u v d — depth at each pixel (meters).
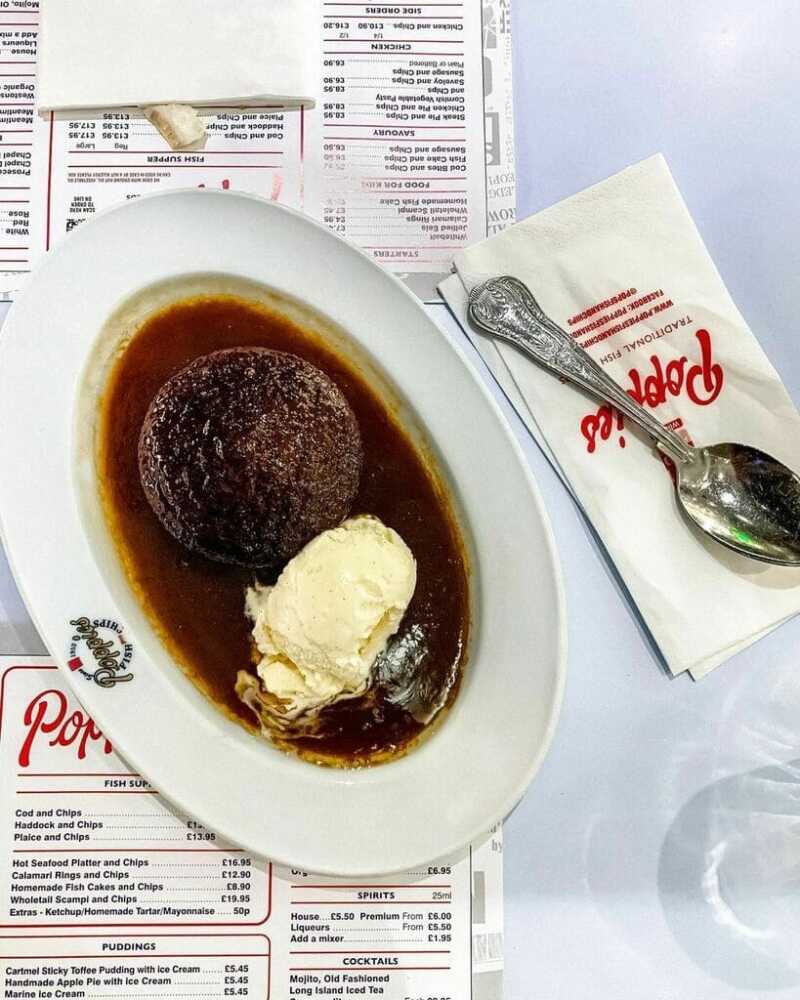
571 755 0.46
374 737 0.45
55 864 0.45
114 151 0.47
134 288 0.44
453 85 0.48
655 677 0.46
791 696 0.46
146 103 0.47
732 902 0.46
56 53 0.47
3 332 0.43
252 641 0.45
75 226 0.46
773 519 0.45
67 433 0.44
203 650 0.45
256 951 0.45
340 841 0.43
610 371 0.47
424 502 0.46
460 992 0.45
